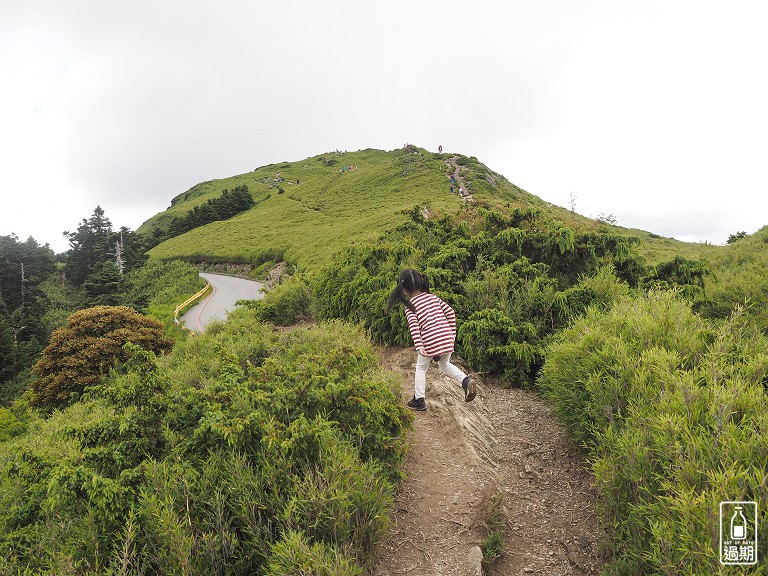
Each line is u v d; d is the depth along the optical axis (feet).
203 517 9.82
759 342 13.71
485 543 10.89
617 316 16.98
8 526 10.75
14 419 70.18
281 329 42.78
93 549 9.05
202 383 22.91
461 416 17.29
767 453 8.64
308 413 12.74
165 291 172.96
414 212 41.09
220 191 475.72
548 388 17.79
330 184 346.54
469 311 25.50
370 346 24.67
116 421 11.91
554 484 13.83
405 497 13.23
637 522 9.37
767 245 47.91
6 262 224.53
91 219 303.07
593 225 32.14
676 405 10.58
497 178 248.93
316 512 9.61
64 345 72.64
